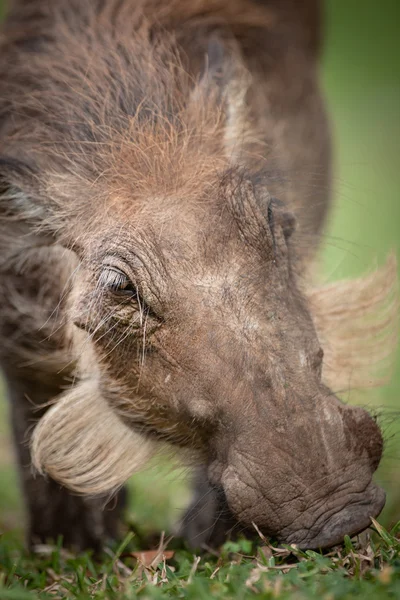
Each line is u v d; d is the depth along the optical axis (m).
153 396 14.24
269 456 13.05
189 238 14.15
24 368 17.11
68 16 18.84
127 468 15.23
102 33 18.11
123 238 14.46
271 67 21.91
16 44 18.91
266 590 11.24
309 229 18.38
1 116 17.64
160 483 21.14
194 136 16.08
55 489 18.30
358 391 16.97
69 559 15.75
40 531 18.64
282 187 16.75
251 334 13.61
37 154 16.33
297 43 23.92
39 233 15.84
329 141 24.19
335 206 24.19
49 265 16.09
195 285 13.88
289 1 24.36
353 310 17.00
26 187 15.66
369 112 53.62
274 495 12.94
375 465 13.30
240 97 16.61
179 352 13.80
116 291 14.18
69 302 15.70
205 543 16.47
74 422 15.48
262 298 13.85
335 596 10.98
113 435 15.28
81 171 15.88
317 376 13.80
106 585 13.26
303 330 13.99
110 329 14.39
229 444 13.48
